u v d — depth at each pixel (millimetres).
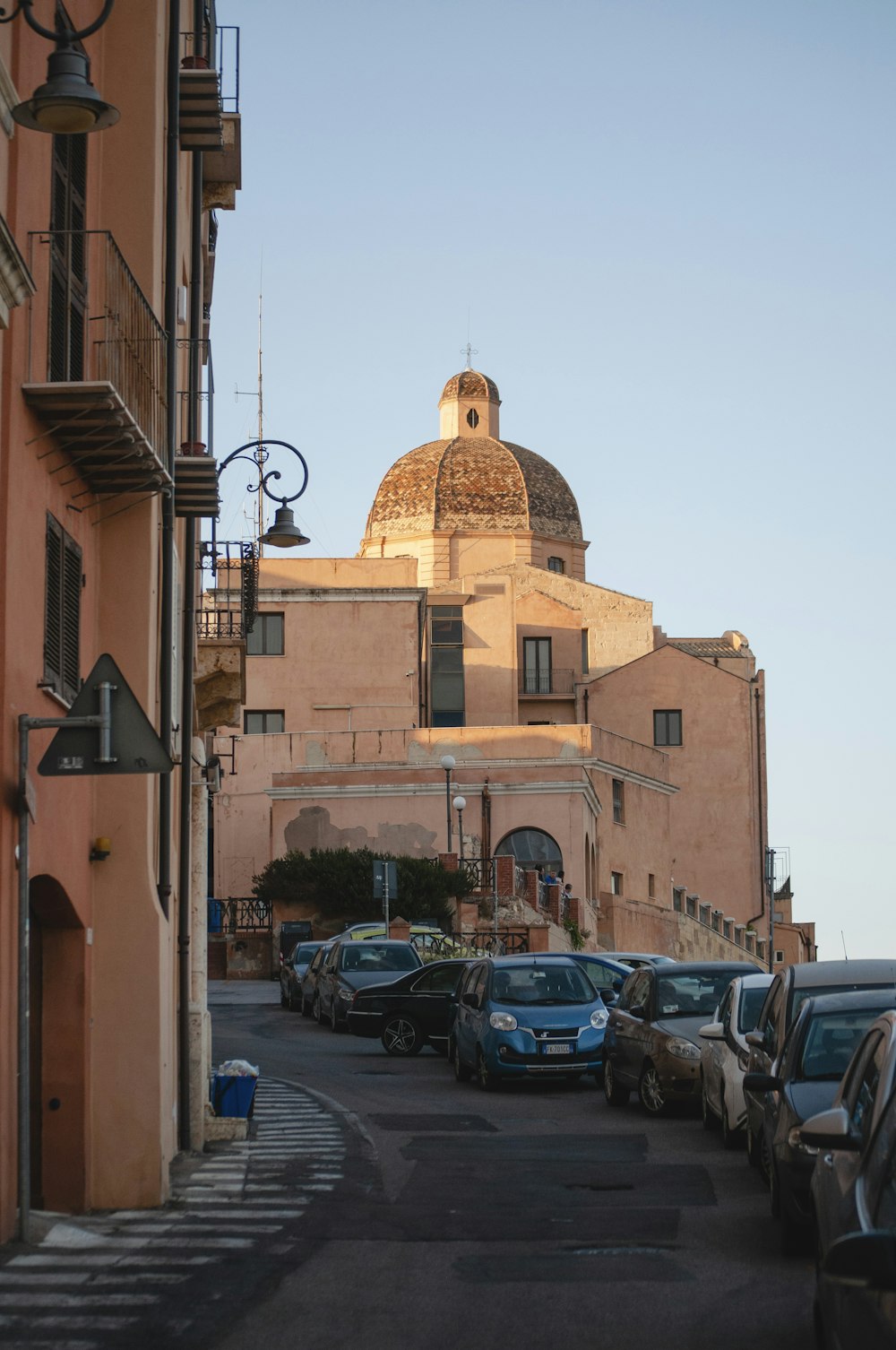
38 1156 13406
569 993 25547
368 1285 10531
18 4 9797
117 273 13539
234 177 22266
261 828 61938
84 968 13625
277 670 68375
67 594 13102
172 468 14656
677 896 69125
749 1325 9422
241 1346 8898
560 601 81688
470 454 88312
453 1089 24656
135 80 14938
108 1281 10500
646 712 77062
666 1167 16047
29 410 11719
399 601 68812
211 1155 16719
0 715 10891
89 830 13852
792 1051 12852
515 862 55625
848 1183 7680
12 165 11258
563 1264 11273
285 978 42594
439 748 58875
